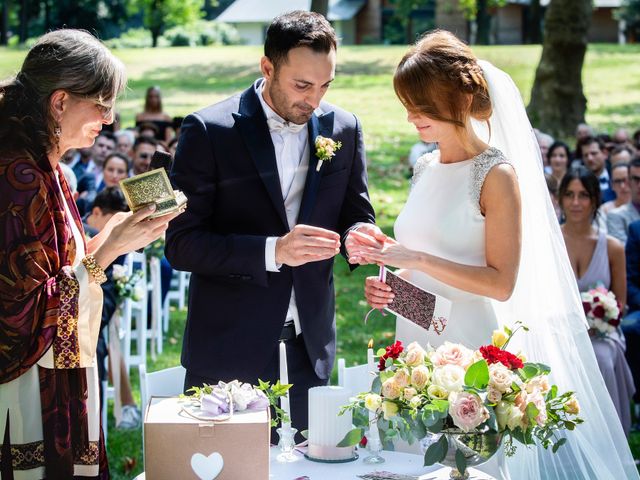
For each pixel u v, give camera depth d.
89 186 8.29
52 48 2.69
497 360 2.70
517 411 2.60
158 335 7.47
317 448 3.01
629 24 40.53
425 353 2.78
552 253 3.64
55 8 37.44
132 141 10.18
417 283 3.59
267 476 2.64
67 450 2.73
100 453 2.91
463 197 3.39
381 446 3.04
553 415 2.74
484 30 33.69
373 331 8.09
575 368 3.66
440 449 2.64
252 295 3.49
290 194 3.55
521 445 3.58
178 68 25.17
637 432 5.96
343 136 3.63
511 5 39.72
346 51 26.98
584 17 15.51
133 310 7.38
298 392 3.55
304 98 3.34
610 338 5.57
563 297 3.66
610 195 8.94
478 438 2.63
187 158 3.46
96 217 5.97
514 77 20.98
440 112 3.32
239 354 3.48
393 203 12.63
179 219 3.45
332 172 3.59
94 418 2.83
